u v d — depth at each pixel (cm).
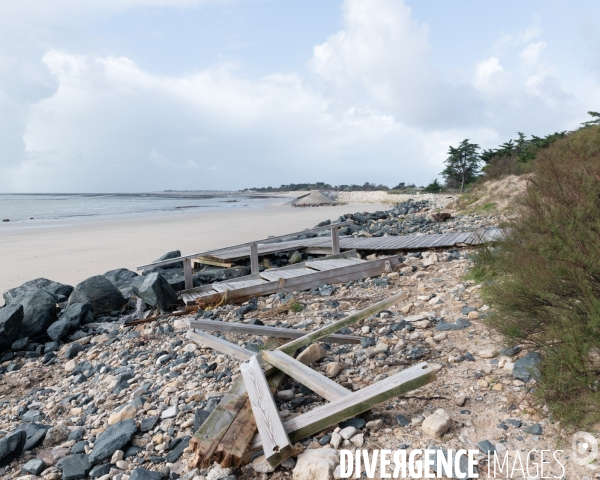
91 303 945
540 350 424
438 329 571
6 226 3353
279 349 479
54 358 751
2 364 746
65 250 1897
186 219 3616
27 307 863
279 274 963
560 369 348
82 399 555
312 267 999
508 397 385
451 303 665
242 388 410
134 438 427
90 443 439
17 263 1603
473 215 1878
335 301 784
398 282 863
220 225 2908
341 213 3878
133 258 1639
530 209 605
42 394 610
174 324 785
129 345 730
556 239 450
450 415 374
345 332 607
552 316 401
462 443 336
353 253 1105
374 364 493
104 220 3812
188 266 945
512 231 641
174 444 404
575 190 561
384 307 518
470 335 531
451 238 1155
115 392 554
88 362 698
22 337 827
